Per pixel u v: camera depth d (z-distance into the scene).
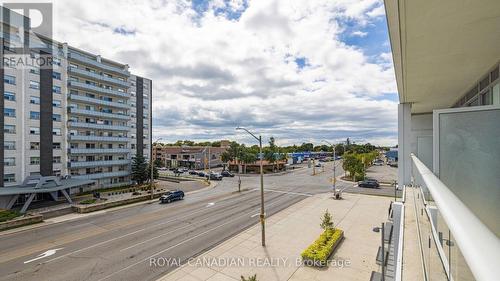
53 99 31.56
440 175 4.66
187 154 76.50
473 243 0.71
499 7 4.18
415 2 4.13
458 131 4.55
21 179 27.97
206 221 19.83
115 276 11.53
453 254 1.31
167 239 15.98
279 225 18.27
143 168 40.34
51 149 31.09
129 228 18.52
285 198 28.31
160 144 98.94
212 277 11.27
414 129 14.75
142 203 27.72
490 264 0.50
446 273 1.68
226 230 17.48
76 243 15.65
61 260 13.24
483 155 4.32
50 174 30.83
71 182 29.75
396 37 5.29
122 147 40.88
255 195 30.50
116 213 23.41
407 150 11.61
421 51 5.94
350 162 44.72
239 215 21.34
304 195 30.02
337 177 48.44
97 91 36.59
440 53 6.04
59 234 17.50
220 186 38.94
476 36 5.21
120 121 40.97
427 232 3.05
